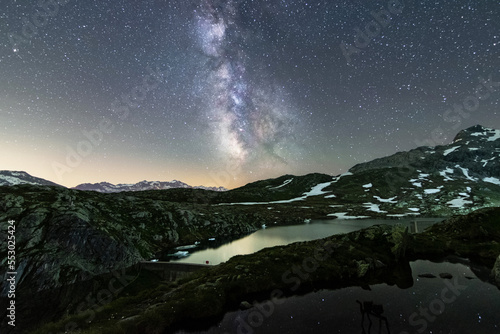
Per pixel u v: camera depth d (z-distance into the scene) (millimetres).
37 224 47156
